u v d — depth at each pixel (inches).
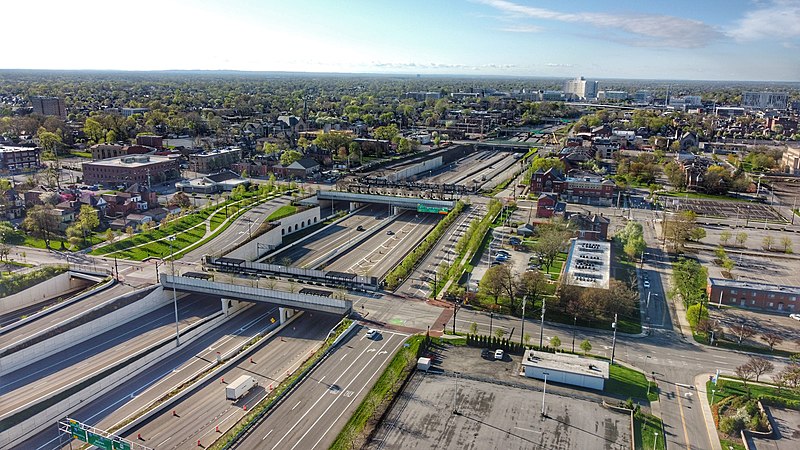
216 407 4744.1
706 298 6855.3
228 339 6087.6
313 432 4256.9
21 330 5748.0
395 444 4101.9
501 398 4709.6
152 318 6505.9
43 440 4397.1
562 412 4527.6
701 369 5221.5
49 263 7696.9
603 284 6569.9
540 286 6505.9
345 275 7121.1
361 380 4965.6
